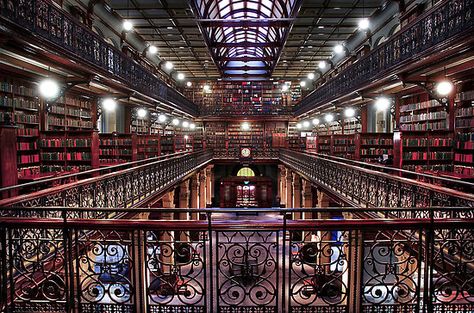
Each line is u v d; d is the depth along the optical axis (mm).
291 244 2908
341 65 18906
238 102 24453
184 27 14820
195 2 11797
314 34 15711
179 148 22859
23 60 7309
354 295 2959
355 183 8219
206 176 22938
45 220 2920
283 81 24562
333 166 10039
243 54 25578
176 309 2943
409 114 12164
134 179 7992
